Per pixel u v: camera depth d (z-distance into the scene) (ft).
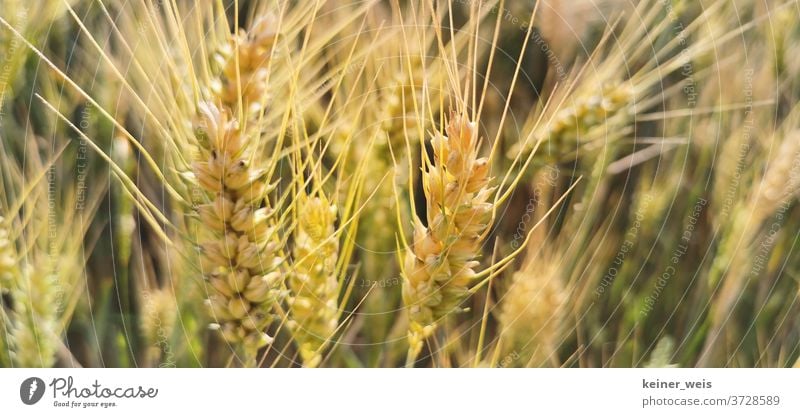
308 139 1.67
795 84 1.88
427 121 1.74
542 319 1.73
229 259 1.59
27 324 1.70
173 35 1.69
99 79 1.75
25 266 1.70
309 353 1.66
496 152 1.81
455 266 1.61
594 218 1.81
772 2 1.88
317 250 1.64
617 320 1.82
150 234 1.75
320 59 1.80
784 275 1.82
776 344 1.83
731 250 1.81
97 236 1.74
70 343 1.74
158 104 1.73
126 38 1.75
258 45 1.58
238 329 1.63
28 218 1.71
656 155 1.85
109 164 1.74
